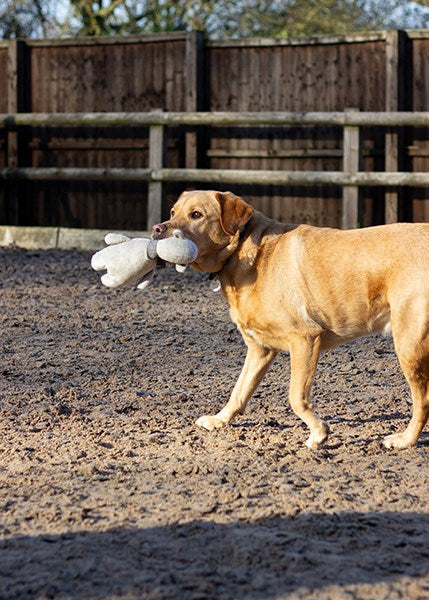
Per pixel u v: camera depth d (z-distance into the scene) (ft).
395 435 26.61
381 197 67.10
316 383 34.27
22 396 31.58
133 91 73.46
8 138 75.87
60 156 75.77
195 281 55.21
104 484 22.70
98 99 74.59
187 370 35.65
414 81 66.49
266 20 120.37
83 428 27.84
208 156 71.92
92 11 118.32
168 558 18.17
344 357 38.42
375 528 20.06
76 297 50.11
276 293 25.98
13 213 75.92
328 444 26.53
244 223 25.95
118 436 26.99
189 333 42.14
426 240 25.44
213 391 32.65
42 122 71.31
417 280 24.99
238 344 40.11
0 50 76.38
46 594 16.57
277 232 26.63
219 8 120.16
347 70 67.92
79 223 75.00
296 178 64.75
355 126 64.13
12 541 19.10
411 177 62.80
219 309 47.44
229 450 25.68
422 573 17.70
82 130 74.74
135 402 31.01
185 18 119.03
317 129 68.74
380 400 31.68
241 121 66.33
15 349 38.81
